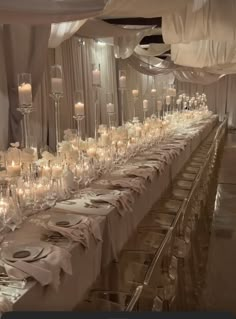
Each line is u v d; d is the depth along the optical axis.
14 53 5.07
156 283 1.92
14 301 1.54
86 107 9.67
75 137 3.76
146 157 4.68
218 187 7.78
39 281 1.70
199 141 8.77
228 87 18.45
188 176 5.55
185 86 18.28
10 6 2.74
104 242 2.59
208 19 6.05
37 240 2.10
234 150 13.04
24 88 3.02
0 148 5.24
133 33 7.06
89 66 9.88
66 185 2.96
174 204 4.09
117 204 2.80
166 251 2.21
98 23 6.41
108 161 3.87
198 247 3.92
